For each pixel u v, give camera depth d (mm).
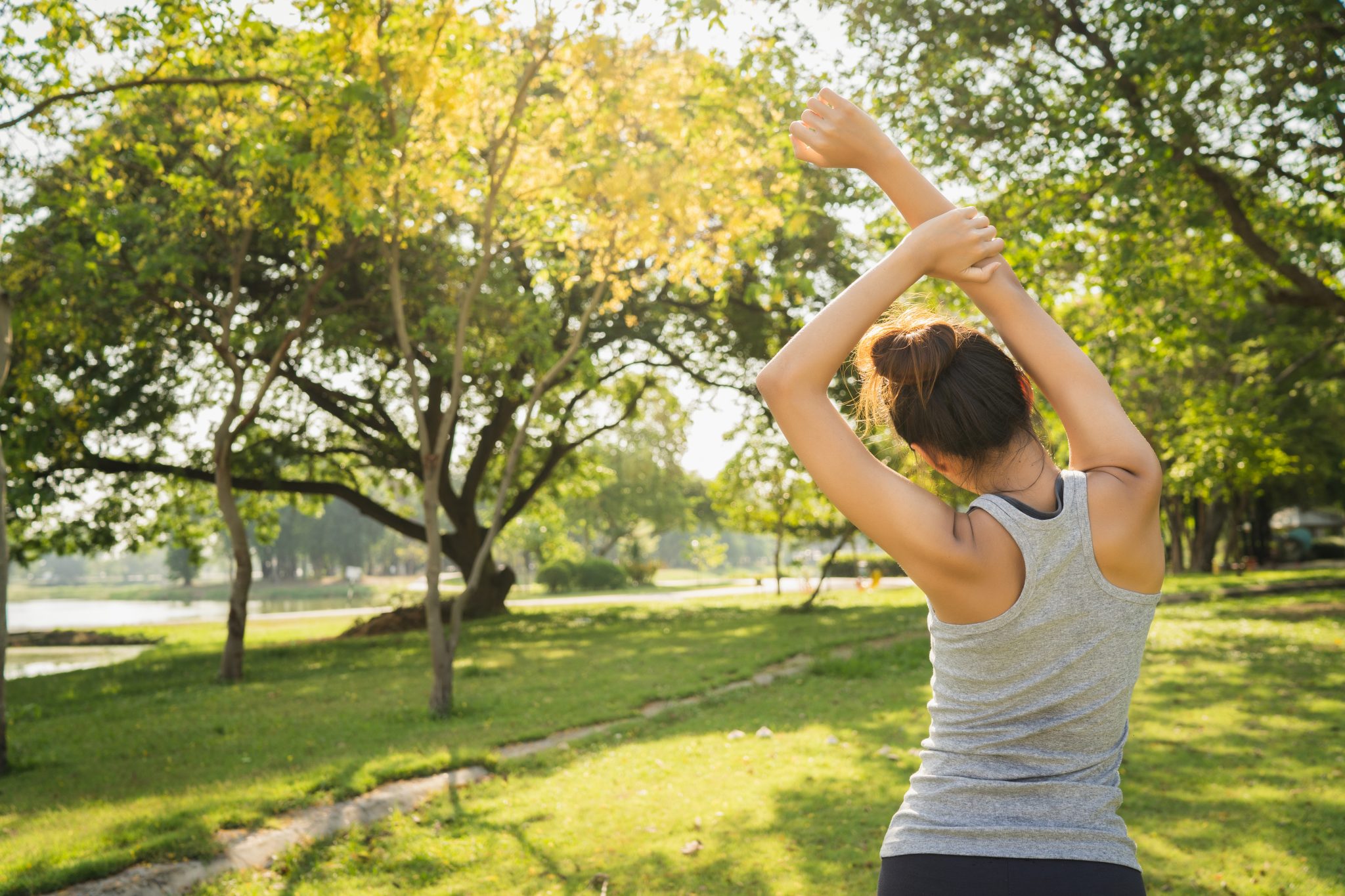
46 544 21406
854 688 10414
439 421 23719
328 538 92938
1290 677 10203
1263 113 12258
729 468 23328
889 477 1285
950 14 12219
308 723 9523
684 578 75938
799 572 60094
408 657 16062
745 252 9953
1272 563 46469
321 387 21672
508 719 9141
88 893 4629
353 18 8664
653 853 5070
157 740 9008
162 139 12758
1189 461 21312
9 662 22359
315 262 17266
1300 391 24516
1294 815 5406
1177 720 8023
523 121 9664
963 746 1305
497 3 9008
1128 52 11117
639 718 9102
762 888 4523
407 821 5816
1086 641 1251
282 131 10570
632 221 9844
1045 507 1321
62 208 13039
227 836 5445
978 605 1269
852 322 1325
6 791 7172
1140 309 13914
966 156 12453
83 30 9359
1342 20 11109
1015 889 1211
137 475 21516
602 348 23172
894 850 1312
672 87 9469
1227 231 13938
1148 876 4562
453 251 16406
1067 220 12453
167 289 14281
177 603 73312
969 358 1387
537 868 4926
